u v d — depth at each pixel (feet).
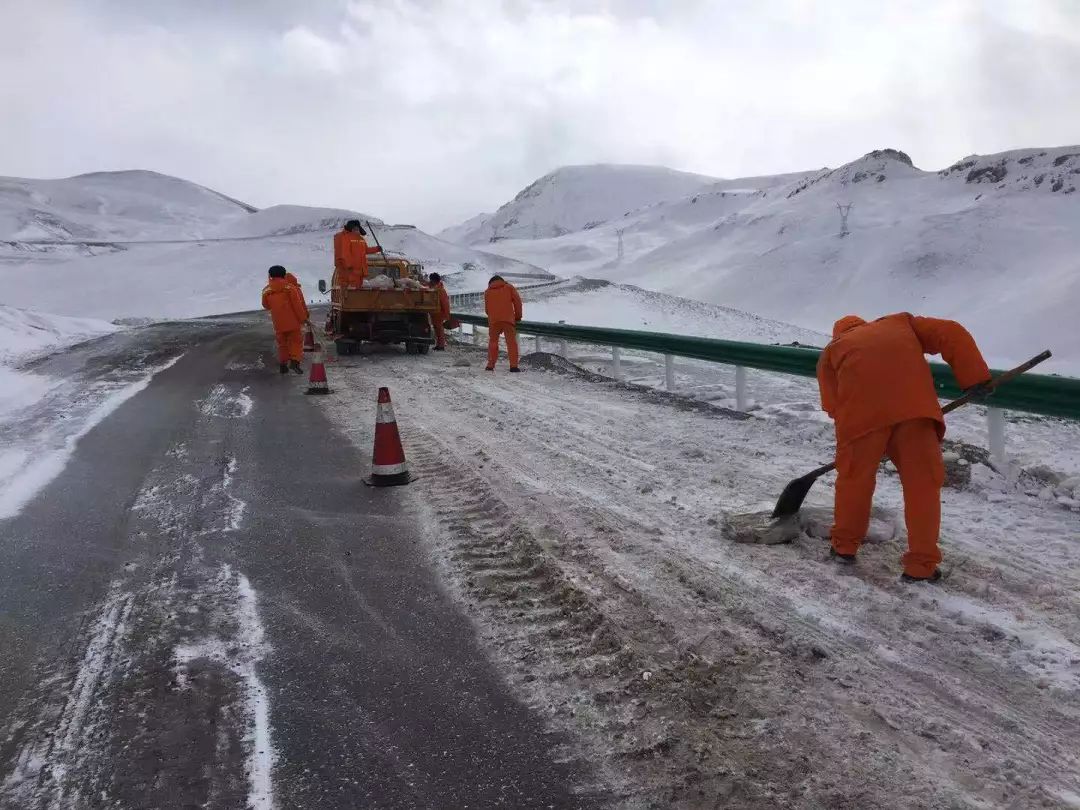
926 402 12.44
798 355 27.32
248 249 327.26
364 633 11.71
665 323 141.90
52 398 34.01
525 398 33.60
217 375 43.04
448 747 8.77
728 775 8.06
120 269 285.02
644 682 9.92
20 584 13.65
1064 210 600.39
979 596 12.07
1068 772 7.96
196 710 9.64
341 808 7.75
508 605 12.53
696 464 21.11
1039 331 373.61
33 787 8.19
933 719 8.95
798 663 10.34
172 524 16.93
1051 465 18.93
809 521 15.26
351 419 29.58
